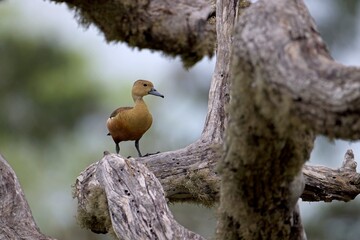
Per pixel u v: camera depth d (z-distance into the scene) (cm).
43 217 1521
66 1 1069
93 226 826
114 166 731
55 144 1550
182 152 831
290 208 583
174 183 826
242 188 568
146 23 1075
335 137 458
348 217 1465
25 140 1552
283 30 486
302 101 461
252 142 533
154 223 695
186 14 1082
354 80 447
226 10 827
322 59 466
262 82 482
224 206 592
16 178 825
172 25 1079
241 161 550
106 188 726
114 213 706
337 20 1405
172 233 689
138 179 723
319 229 1460
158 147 1491
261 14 498
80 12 1082
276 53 477
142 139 1492
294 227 604
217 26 836
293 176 556
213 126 829
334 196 820
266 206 575
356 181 817
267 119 511
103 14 1069
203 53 1098
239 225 593
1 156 831
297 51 473
